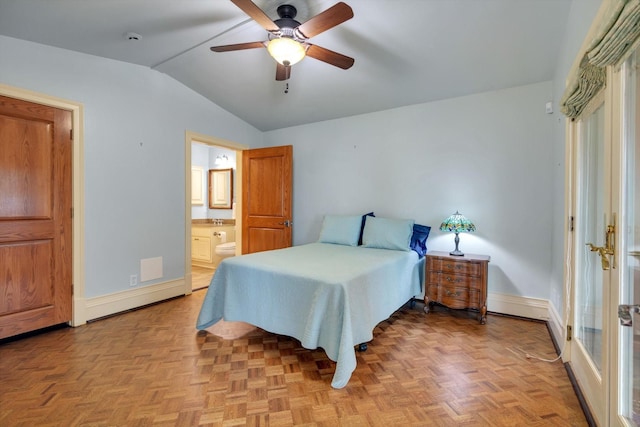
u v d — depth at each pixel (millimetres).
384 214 3854
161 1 2188
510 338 2602
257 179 4621
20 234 2510
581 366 1842
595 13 1583
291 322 2238
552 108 2855
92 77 2918
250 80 3531
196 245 5648
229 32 2625
